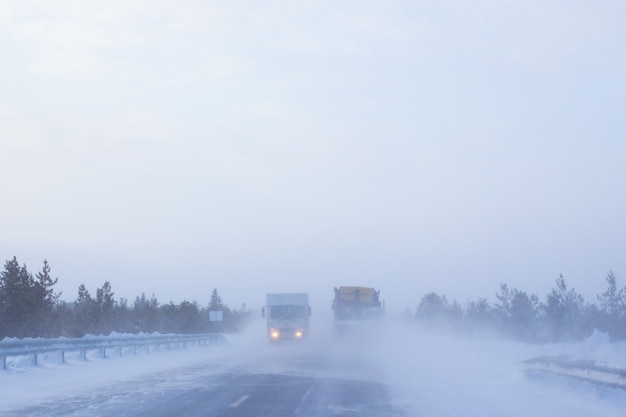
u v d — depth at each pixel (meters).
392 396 18.98
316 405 17.00
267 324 55.66
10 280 34.53
